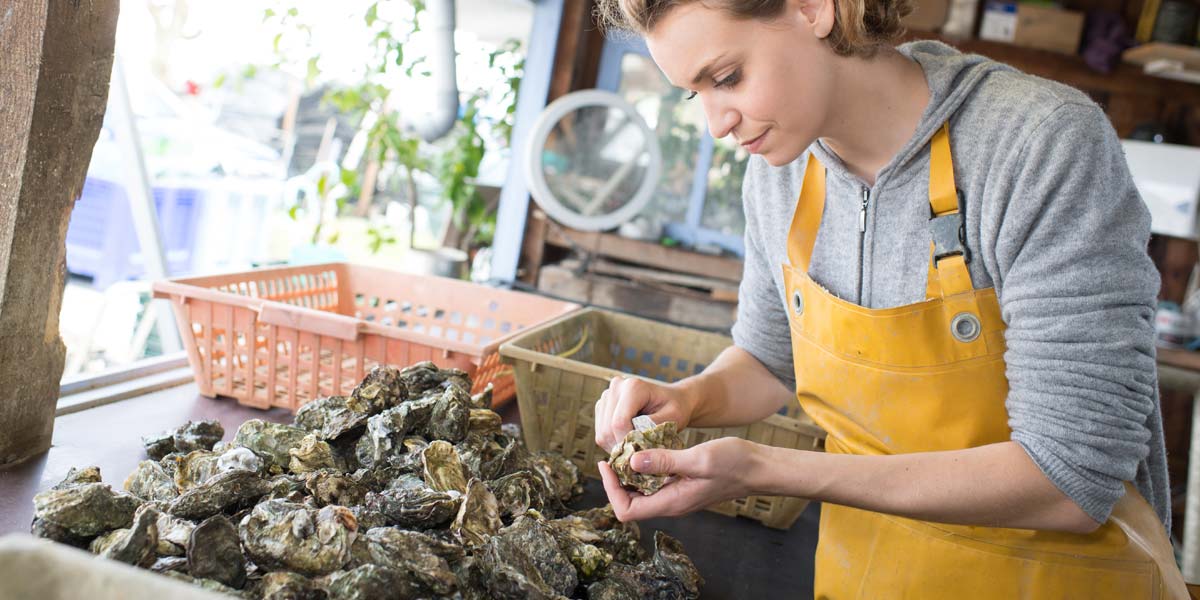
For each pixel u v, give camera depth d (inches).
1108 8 153.3
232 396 65.7
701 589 46.4
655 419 45.3
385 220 184.7
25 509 43.8
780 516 56.7
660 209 127.7
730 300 118.9
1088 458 33.9
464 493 43.1
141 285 129.8
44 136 46.6
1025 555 39.6
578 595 41.8
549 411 59.5
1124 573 38.7
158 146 161.9
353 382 64.4
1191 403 157.5
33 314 48.3
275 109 197.2
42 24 44.7
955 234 38.5
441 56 121.3
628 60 125.3
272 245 184.9
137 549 34.0
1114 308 34.0
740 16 34.2
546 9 118.1
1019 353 35.9
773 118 36.4
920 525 41.9
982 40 143.9
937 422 40.8
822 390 45.2
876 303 42.8
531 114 120.6
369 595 33.7
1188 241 155.1
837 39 36.1
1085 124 34.4
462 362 61.4
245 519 37.2
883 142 40.4
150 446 49.9
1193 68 140.3
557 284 122.5
